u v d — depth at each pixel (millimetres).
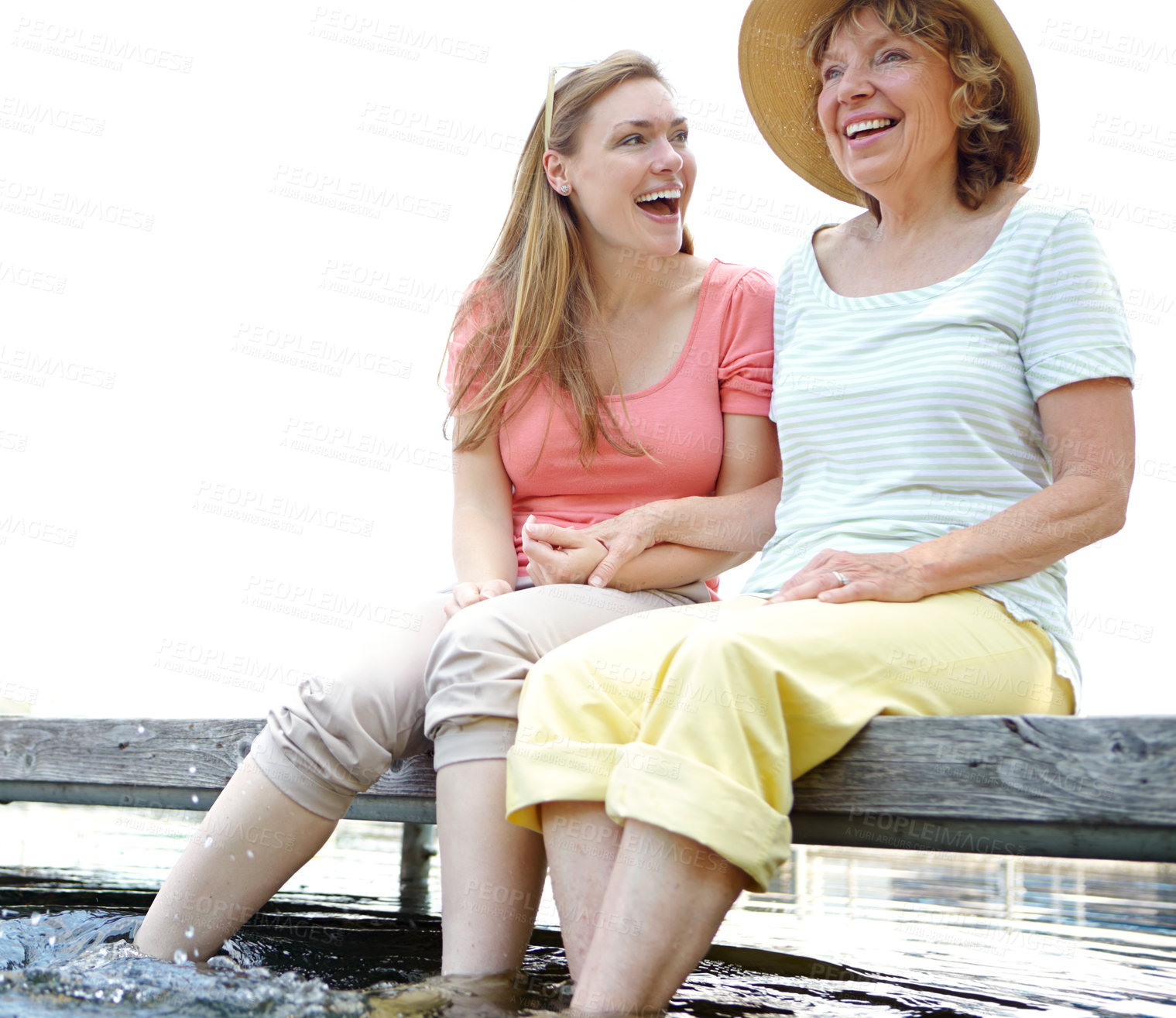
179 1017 1096
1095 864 3518
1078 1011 1401
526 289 1825
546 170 1876
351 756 1455
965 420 1475
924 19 1589
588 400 1786
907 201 1656
